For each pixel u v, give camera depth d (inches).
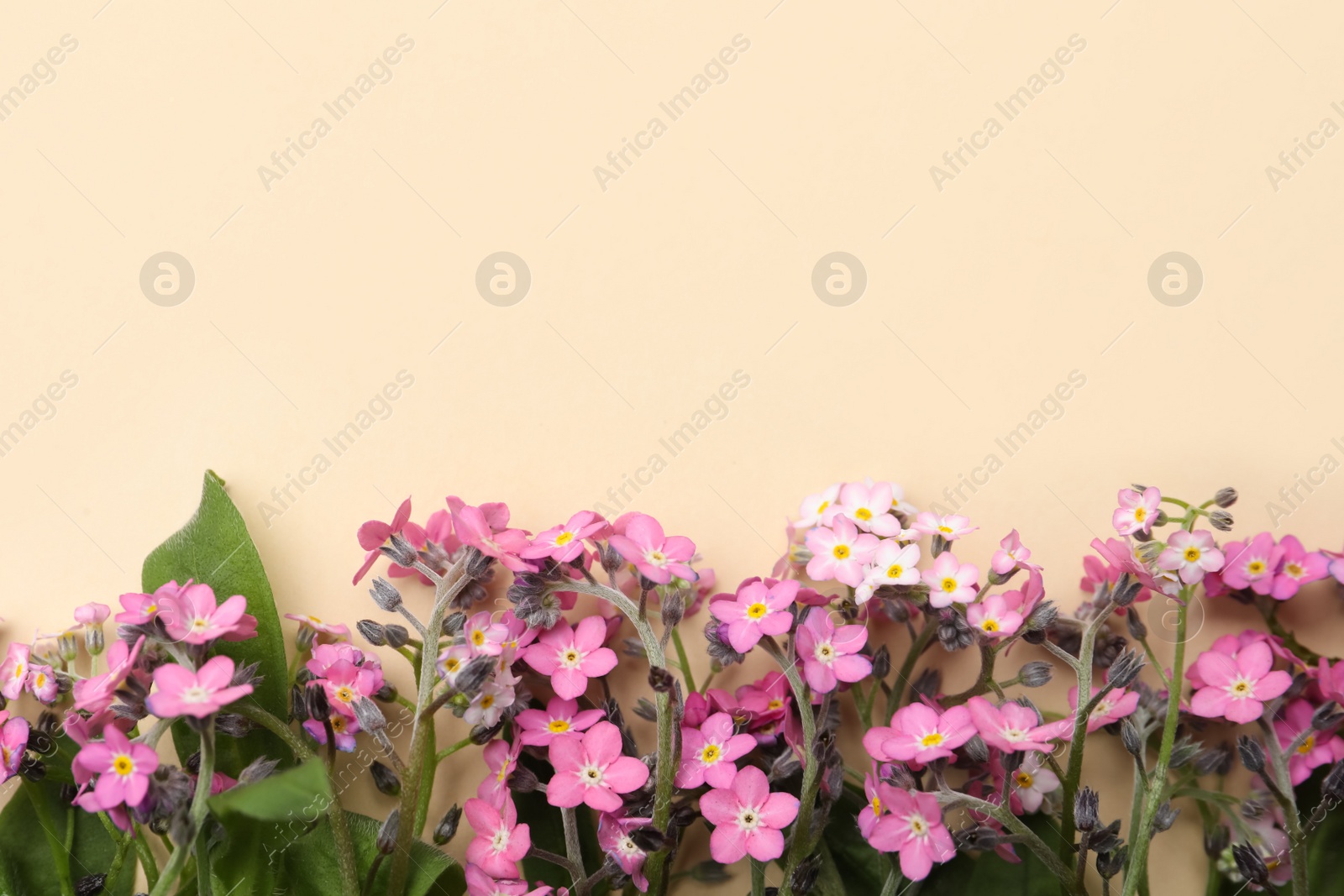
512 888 9.7
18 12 10.3
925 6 10.4
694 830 10.2
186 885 9.8
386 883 9.9
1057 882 9.9
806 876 9.7
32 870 10.1
